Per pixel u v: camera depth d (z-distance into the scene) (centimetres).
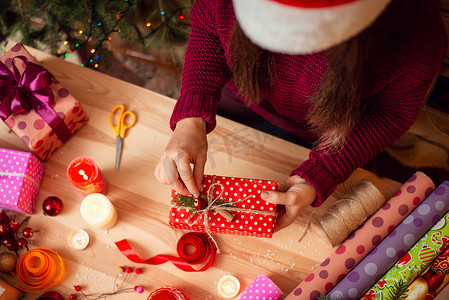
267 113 126
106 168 119
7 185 111
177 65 153
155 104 122
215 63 105
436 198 109
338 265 107
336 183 104
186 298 112
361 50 78
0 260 109
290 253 113
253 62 94
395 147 157
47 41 146
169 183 102
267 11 60
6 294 106
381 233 108
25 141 113
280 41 64
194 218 105
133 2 144
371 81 90
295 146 119
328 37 62
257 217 104
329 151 103
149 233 115
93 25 143
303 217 115
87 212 111
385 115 101
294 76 98
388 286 106
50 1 138
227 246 113
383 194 114
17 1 145
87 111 122
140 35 153
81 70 124
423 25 85
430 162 156
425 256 106
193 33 107
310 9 59
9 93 112
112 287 112
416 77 90
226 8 94
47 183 118
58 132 116
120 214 116
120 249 111
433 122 158
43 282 109
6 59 119
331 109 94
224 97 140
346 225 108
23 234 112
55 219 116
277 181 114
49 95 113
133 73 173
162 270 113
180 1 158
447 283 107
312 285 107
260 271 112
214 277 112
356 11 60
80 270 113
